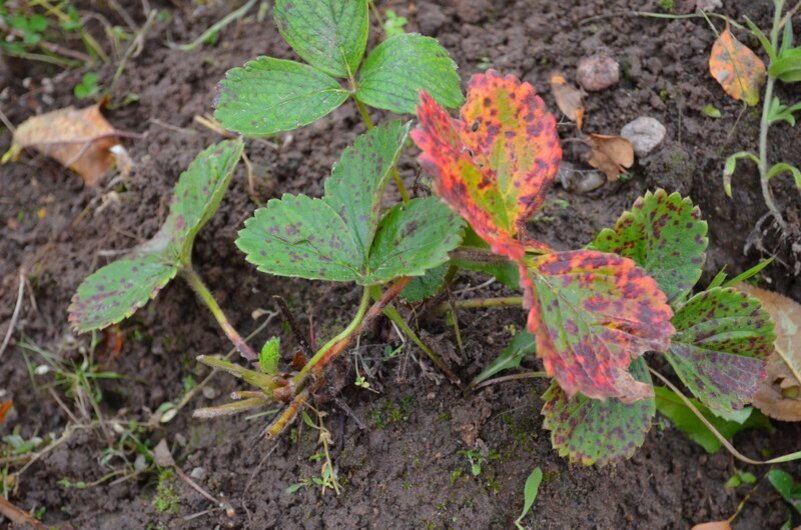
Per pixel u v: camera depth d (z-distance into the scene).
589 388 0.68
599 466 0.75
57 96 0.96
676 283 0.74
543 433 0.77
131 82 0.94
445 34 0.91
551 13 0.90
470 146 0.71
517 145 0.71
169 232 0.82
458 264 0.74
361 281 0.72
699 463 0.81
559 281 0.70
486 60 0.89
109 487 0.83
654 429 0.81
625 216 0.74
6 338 0.87
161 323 0.86
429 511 0.76
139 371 0.86
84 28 0.99
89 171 0.91
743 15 0.88
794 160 0.85
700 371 0.74
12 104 0.96
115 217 0.88
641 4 0.89
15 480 0.84
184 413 0.85
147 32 0.96
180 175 0.84
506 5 0.91
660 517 0.79
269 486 0.79
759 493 0.81
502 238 0.69
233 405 0.75
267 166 0.87
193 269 0.83
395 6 0.93
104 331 0.87
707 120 0.85
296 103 0.75
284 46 0.93
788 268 0.83
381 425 0.78
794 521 0.81
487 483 0.77
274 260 0.72
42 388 0.87
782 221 0.83
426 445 0.78
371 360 0.79
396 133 0.73
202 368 0.85
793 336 0.81
